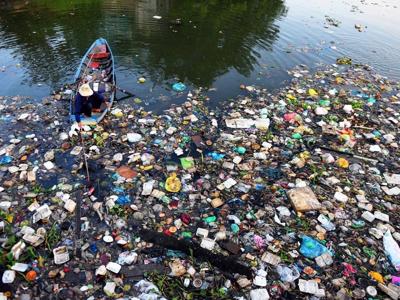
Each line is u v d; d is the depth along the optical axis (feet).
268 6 67.31
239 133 31.63
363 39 55.11
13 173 25.59
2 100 33.88
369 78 43.34
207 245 21.31
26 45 44.83
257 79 41.32
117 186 25.20
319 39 53.88
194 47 47.75
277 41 51.90
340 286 19.67
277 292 19.20
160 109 34.35
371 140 31.89
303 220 23.41
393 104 38.09
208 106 35.50
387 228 23.21
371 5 73.82
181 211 23.67
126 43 47.14
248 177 26.71
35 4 59.00
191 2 65.82
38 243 20.66
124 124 31.45
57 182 25.23
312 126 33.42
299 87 40.06
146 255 20.70
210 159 28.35
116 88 35.29
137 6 61.36
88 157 27.61
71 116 30.91
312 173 27.58
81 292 18.53
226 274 19.94
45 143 28.76
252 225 22.90
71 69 39.86
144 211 23.44
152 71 41.11
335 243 22.07
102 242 21.22
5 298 17.93
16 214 22.58
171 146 29.43
